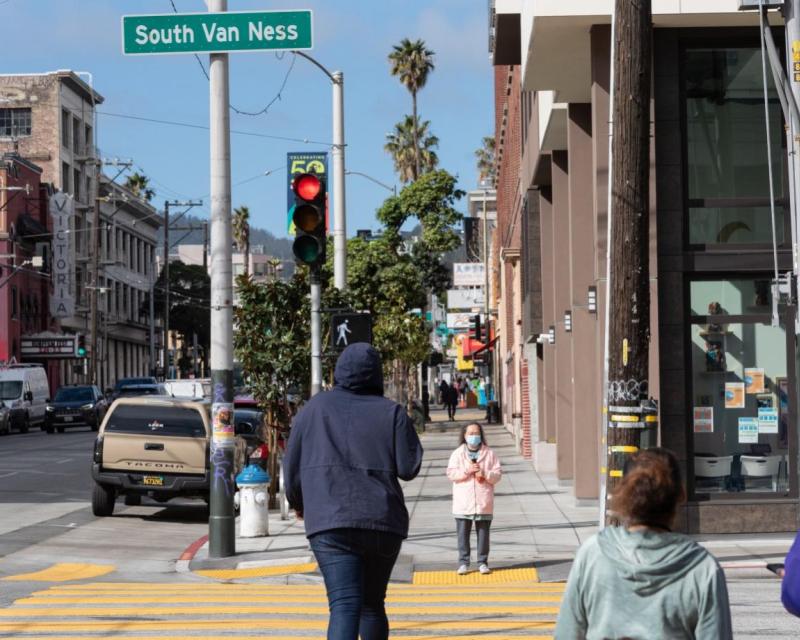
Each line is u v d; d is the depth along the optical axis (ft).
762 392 67.36
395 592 51.21
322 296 86.94
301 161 97.76
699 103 68.74
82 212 365.81
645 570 16.66
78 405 223.51
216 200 63.82
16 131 352.69
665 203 67.46
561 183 98.17
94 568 62.54
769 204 68.03
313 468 28.07
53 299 322.75
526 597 49.19
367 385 29.09
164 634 40.60
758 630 39.88
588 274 82.74
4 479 114.42
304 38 60.49
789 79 49.65
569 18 67.67
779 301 53.93
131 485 83.61
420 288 195.21
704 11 65.82
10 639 39.86
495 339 229.45
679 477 17.31
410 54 289.94
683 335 67.10
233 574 59.67
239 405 124.16
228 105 63.57
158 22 60.13
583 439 82.89
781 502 65.72
